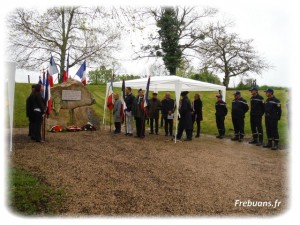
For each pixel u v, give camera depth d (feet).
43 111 36.65
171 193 21.52
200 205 19.74
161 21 104.06
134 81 51.11
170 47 106.22
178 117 44.16
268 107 39.50
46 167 25.81
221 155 34.01
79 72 52.19
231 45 115.65
